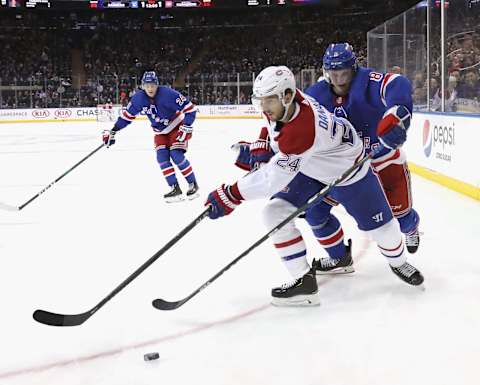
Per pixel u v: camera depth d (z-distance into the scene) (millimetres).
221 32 27797
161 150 6219
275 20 27500
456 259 3770
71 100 21641
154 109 6074
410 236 3781
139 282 3471
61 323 2660
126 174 8250
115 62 27312
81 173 8422
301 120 2488
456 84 6648
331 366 2336
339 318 2826
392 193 3564
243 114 21656
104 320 2875
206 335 2668
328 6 26953
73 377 2303
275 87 2400
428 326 2701
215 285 3363
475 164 5766
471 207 5461
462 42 6488
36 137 14633
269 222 2855
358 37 26906
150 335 2684
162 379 2266
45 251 4230
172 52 27750
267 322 2799
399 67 8969
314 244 4191
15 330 2779
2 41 26203
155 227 4969
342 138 2812
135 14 27453
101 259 3996
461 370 2275
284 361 2389
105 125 18828
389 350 2465
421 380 2205
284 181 2586
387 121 2816
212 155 10273
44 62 26594
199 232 4730
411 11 8352
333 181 2789
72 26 27266
